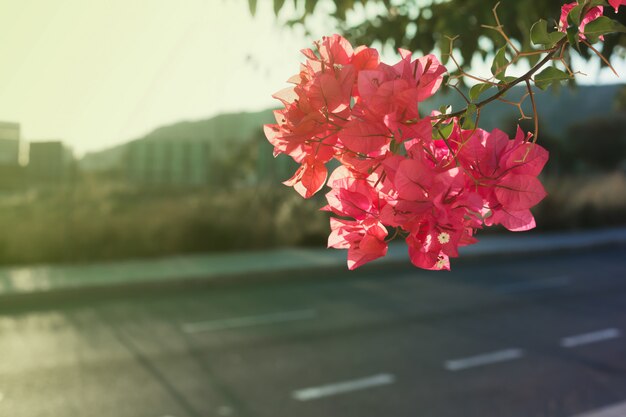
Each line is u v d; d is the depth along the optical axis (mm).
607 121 33344
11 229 14531
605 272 15883
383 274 15117
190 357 8062
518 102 1149
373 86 972
